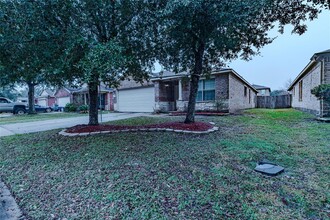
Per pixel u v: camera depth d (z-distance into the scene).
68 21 4.17
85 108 19.33
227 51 6.45
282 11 5.15
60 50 4.01
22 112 18.83
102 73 3.76
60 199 2.51
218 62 7.41
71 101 25.39
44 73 4.40
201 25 4.96
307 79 11.95
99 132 6.41
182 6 4.13
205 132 6.07
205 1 4.11
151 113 14.43
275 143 4.85
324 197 2.42
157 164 3.58
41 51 3.88
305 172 3.17
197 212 2.16
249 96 18.88
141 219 2.06
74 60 4.13
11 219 2.13
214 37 5.27
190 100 7.14
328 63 8.76
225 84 11.92
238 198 2.42
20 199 2.55
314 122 7.88
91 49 3.76
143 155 4.10
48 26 3.81
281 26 5.57
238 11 4.10
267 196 2.46
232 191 2.59
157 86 14.51
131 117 11.52
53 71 3.96
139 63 6.39
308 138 5.27
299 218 2.05
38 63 4.00
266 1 4.25
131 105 17.42
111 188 2.72
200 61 6.75
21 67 4.14
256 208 2.21
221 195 2.49
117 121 9.52
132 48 5.55
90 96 7.25
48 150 4.71
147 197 2.47
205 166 3.46
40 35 3.70
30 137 6.32
